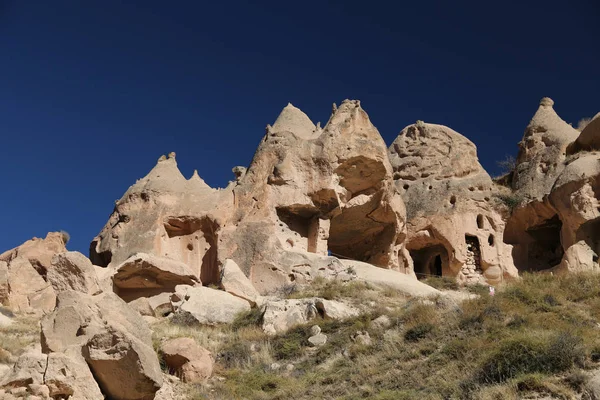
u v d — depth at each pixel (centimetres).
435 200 3600
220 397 1658
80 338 1466
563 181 3356
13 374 1378
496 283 3441
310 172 2973
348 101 3156
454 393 1530
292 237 2920
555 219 3572
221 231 2842
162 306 2483
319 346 1988
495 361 1587
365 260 3416
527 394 1449
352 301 2408
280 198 2902
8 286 2403
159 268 2556
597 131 3534
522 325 1812
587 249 3225
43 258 2650
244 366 1898
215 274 2789
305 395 1681
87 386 1390
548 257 3650
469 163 3719
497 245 3522
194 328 2216
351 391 1667
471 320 1905
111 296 1539
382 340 1923
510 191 3734
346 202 3117
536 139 3850
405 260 3409
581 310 2030
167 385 1595
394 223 3312
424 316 1984
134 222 2875
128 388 1412
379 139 3109
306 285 2647
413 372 1695
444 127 3891
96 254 2917
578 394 1433
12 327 2117
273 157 2992
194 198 2919
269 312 2209
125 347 1400
